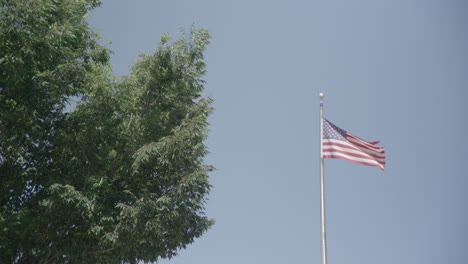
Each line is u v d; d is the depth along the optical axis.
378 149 21.84
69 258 17.83
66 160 17.78
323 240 21.00
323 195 21.45
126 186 17.84
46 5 16.84
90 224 16.89
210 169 18.42
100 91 17.78
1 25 15.67
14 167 16.86
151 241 17.41
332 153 21.61
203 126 18.45
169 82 19.28
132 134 18.47
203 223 18.95
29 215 16.89
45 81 16.86
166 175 18.06
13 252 16.86
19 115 16.44
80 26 18.34
